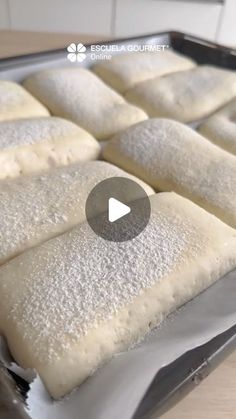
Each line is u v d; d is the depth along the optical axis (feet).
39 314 0.45
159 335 0.48
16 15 1.58
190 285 0.52
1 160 0.72
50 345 0.43
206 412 0.43
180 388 0.40
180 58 1.15
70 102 0.91
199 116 0.95
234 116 0.92
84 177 0.67
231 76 1.05
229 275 0.57
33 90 0.95
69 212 0.61
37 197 0.62
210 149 0.76
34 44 1.23
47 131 0.79
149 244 0.53
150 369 0.40
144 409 0.38
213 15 1.59
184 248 0.54
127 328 0.46
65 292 0.47
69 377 0.42
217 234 0.57
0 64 0.99
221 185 0.68
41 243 0.57
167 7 1.57
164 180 0.71
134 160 0.75
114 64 1.07
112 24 1.61
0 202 0.60
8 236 0.56
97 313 0.45
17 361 0.43
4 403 0.38
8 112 0.85
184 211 0.60
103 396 0.40
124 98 1.00
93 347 0.44
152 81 1.02
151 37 1.18
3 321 0.45
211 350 0.44
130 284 0.49
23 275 0.49
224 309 0.51
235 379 0.47
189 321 0.50
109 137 0.87
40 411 0.39
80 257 0.51
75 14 1.58
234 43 1.65
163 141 0.78
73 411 0.40
